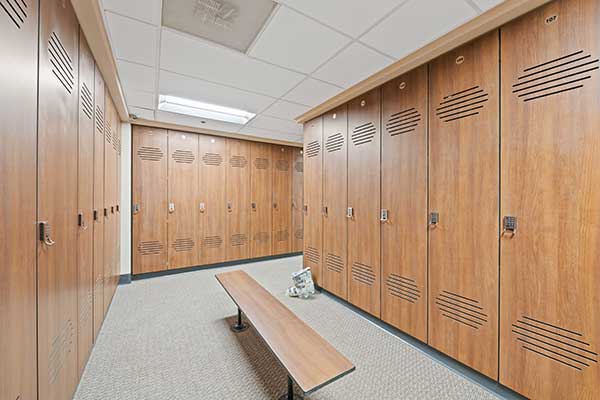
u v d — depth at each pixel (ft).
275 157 19.03
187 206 15.39
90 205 6.75
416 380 6.32
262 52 7.43
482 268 6.20
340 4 5.56
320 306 10.73
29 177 3.62
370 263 9.50
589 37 4.66
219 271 15.53
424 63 7.55
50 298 4.28
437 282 7.21
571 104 4.87
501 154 5.86
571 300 4.87
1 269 3.00
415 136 7.84
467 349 6.46
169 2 5.60
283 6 5.67
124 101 10.85
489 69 6.06
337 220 11.21
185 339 8.02
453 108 6.82
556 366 5.03
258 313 6.65
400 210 8.34
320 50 7.29
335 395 5.80
